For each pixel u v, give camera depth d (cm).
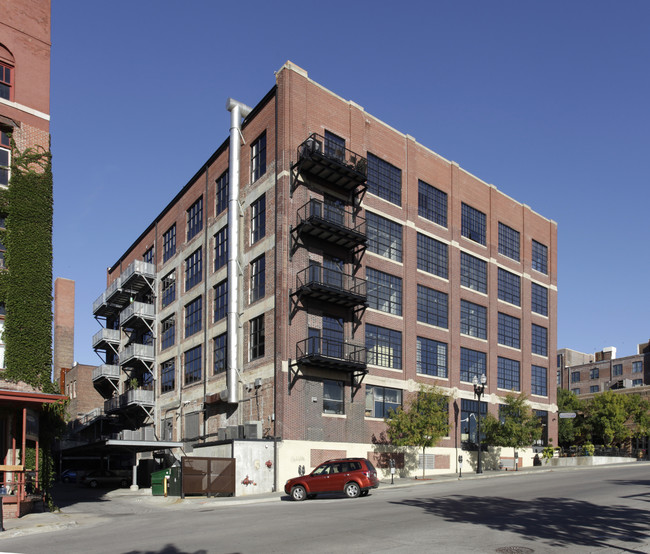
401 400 3884
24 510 2195
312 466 3309
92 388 6481
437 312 4278
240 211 3922
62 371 6894
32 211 2589
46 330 2523
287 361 3334
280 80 3662
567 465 4722
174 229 5072
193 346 4422
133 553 1298
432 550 1228
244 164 3972
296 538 1407
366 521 1653
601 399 6197
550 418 5156
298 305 3431
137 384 5062
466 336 4462
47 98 2766
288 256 3462
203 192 4550
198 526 1698
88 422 5819
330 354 3512
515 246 5128
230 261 3847
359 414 3588
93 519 2119
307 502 2427
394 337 3928
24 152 2628
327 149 3691
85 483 4612
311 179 3641
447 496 2312
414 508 1927
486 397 4516
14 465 2205
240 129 4041
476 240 4728
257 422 3328
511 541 1317
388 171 4106
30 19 2792
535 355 5144
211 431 3978
